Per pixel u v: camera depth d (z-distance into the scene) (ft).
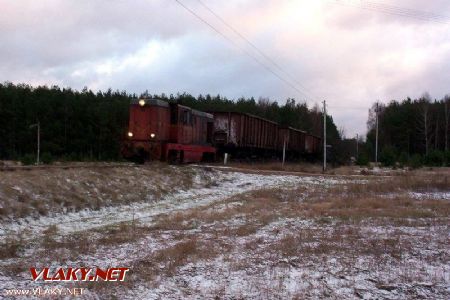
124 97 340.39
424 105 330.34
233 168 127.24
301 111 420.36
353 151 403.34
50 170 70.90
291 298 27.35
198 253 39.19
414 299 27.55
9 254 39.34
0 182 57.88
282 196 91.30
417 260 36.47
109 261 37.17
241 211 68.13
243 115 152.15
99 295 27.73
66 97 268.21
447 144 325.42
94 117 256.32
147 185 85.87
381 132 382.22
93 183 73.82
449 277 31.78
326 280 31.19
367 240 44.21
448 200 82.33
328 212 65.31
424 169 184.85
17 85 296.71
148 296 27.50
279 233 49.49
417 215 62.03
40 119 243.60
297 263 35.88
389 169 191.83
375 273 32.86
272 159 190.29
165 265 35.40
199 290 28.89
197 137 126.11
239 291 28.66
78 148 246.27
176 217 61.67
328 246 41.50
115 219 61.57
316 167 182.09
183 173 103.55
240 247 42.01
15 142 238.89
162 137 104.12
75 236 48.26
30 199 58.44
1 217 51.44
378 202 75.20
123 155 103.04
